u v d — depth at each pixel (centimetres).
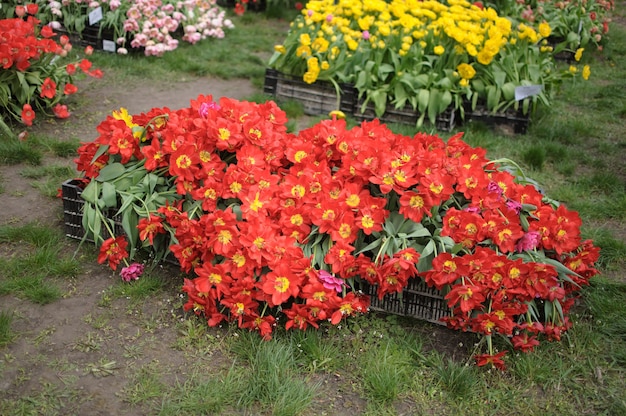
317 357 329
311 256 346
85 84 684
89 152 408
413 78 632
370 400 308
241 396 302
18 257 396
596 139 645
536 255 354
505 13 920
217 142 368
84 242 417
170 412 292
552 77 696
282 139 400
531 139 633
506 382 325
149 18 775
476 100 652
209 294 340
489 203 358
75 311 354
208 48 834
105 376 312
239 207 365
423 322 365
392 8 684
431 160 363
